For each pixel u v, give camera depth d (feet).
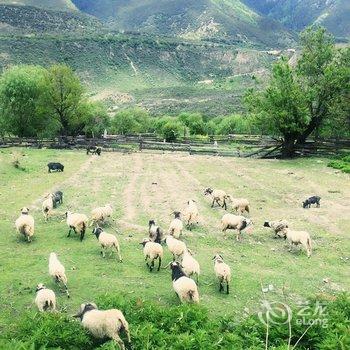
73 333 29.96
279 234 57.67
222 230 58.03
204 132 261.44
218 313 37.40
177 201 77.00
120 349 29.27
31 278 43.78
